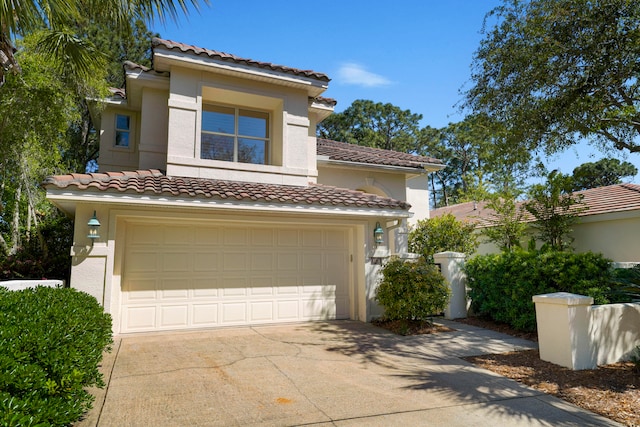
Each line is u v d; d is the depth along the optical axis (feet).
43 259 38.19
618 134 31.50
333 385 20.72
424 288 34.71
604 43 27.32
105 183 29.17
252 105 42.52
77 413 10.61
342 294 40.09
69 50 30.55
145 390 19.31
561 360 24.23
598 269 30.01
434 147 168.45
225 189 33.47
